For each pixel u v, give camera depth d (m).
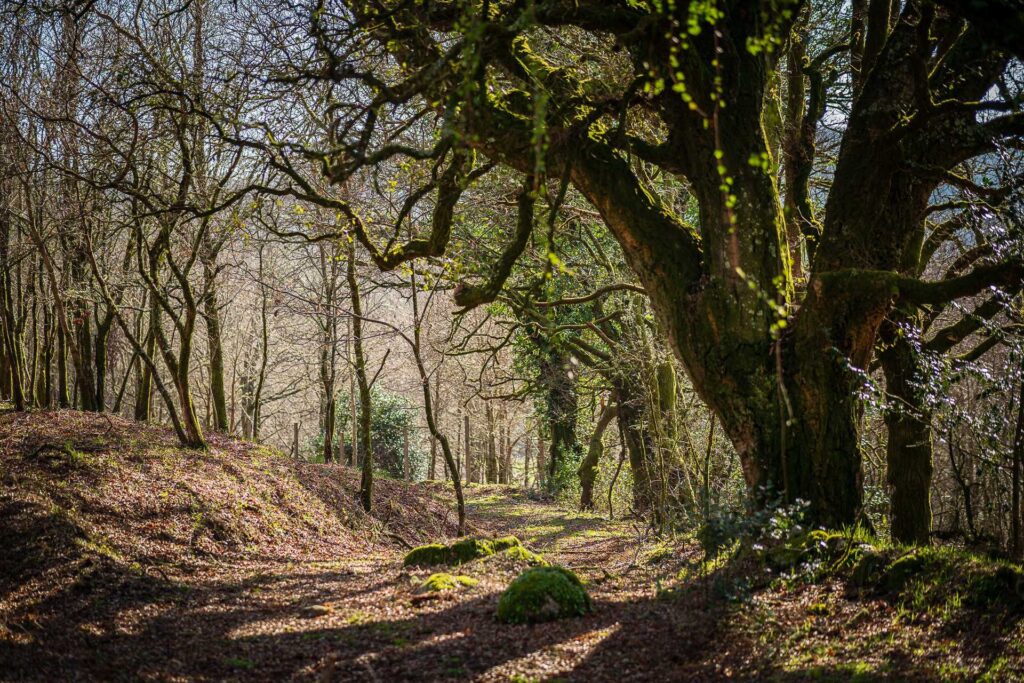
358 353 18.19
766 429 8.52
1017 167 8.95
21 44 14.58
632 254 9.46
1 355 19.59
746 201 8.62
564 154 9.22
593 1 8.92
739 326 8.59
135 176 12.45
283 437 43.56
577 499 28.17
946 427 8.48
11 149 14.48
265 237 17.77
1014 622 5.98
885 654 5.95
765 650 6.35
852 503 8.37
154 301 16.06
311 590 10.55
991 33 5.07
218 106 10.46
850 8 14.04
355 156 7.41
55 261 18.23
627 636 7.24
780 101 12.53
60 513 11.05
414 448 40.94
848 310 8.15
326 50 7.68
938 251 15.21
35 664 6.51
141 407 19.50
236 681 6.62
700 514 7.48
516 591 8.31
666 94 8.89
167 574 10.74
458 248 14.92
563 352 22.97
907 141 8.77
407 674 6.66
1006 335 7.94
